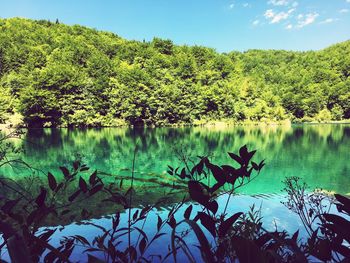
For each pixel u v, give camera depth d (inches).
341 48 4421.8
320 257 38.4
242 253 24.1
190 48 3339.1
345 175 587.8
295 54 4872.0
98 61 2396.7
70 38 2957.7
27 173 485.7
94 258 30.5
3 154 74.7
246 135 1563.7
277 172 615.2
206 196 36.4
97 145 1104.8
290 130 1930.4
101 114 2087.8
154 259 195.3
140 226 259.1
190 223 29.5
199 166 55.3
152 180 465.7
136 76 2164.1
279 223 272.1
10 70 2250.2
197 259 193.9
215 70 2903.5
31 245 42.4
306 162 753.0
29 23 3371.1
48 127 1865.2
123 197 62.7
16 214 45.3
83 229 238.5
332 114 2908.5
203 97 2301.9
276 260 35.9
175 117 2250.2
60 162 717.3
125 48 3095.5
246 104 2544.3
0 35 2647.6
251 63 4291.3
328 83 3260.3
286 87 3137.3
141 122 2167.8
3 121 1667.1
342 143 1190.9
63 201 302.5
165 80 2448.3
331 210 241.8
